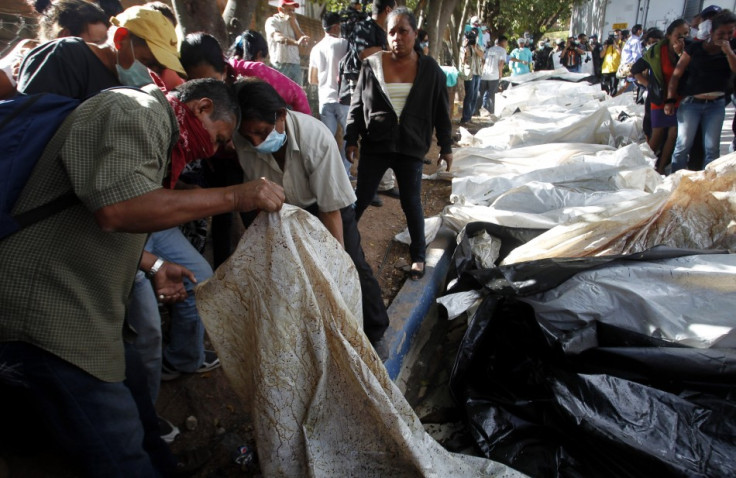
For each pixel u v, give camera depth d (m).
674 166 5.63
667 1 17.92
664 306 2.51
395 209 5.16
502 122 7.75
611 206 3.53
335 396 1.81
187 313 2.45
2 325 1.40
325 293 1.74
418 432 1.82
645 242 3.44
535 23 24.34
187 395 2.55
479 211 4.31
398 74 3.31
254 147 2.12
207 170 2.69
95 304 1.52
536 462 2.17
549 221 4.03
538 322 2.44
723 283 2.53
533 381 2.46
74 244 1.44
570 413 2.11
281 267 1.70
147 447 1.96
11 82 1.81
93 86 2.01
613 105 9.27
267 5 8.23
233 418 2.47
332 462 1.81
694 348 2.26
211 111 1.72
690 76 5.31
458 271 3.56
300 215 1.77
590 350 2.40
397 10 3.23
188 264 2.40
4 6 3.81
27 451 2.00
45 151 1.42
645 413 2.03
